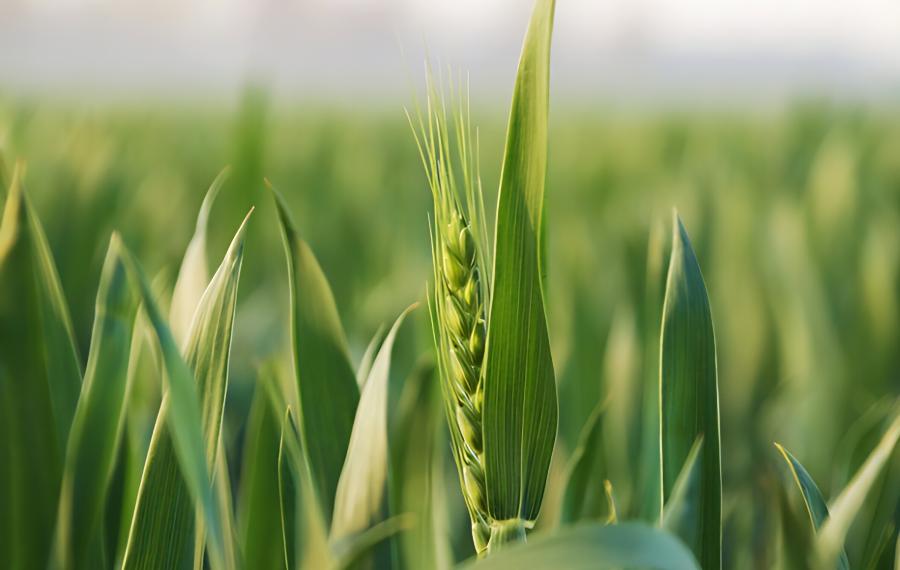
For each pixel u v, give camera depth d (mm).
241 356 1160
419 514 602
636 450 831
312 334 572
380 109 5910
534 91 495
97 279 1228
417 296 1239
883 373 1228
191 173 2422
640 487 703
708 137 3670
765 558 778
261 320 1336
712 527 524
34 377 554
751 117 4734
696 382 537
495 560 430
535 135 499
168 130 3627
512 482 498
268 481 601
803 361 1158
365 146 3273
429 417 610
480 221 522
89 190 1360
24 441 551
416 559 598
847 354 1232
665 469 539
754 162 2684
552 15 492
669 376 539
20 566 551
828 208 1547
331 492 569
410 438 609
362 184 2396
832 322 1223
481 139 3391
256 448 605
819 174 1618
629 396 844
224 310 524
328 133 3461
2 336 548
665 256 669
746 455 1100
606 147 3279
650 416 666
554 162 2922
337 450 572
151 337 566
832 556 523
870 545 596
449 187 515
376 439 553
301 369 571
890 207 1684
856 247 1477
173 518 523
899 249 1376
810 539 519
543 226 510
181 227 1553
